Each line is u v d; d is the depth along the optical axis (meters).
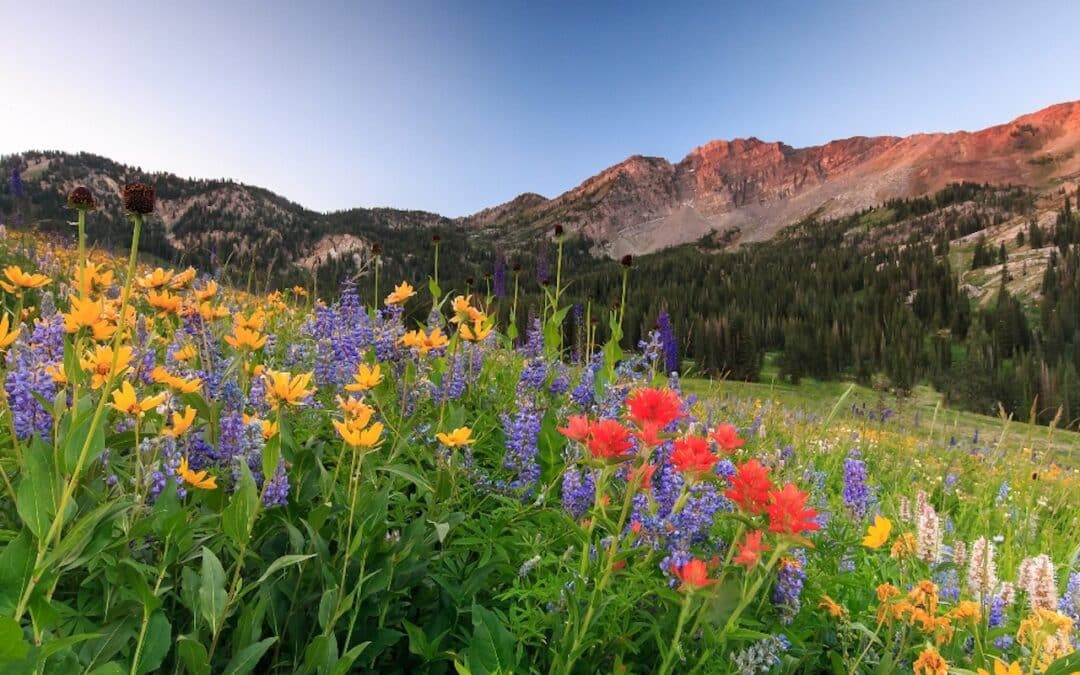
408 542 2.37
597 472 2.71
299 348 4.52
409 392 3.69
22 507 1.40
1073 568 3.83
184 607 2.11
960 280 179.50
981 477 7.39
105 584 1.94
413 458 3.00
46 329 2.72
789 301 156.12
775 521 1.92
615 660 2.04
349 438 2.07
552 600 2.22
